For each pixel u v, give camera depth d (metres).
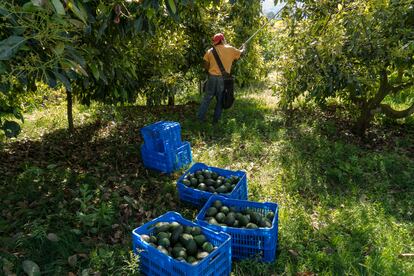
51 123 6.82
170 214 3.03
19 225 3.28
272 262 2.89
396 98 7.49
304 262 2.89
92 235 3.26
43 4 1.59
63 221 3.35
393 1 4.69
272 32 8.87
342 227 3.40
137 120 6.97
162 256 2.49
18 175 4.40
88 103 5.60
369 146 5.58
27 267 2.69
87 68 4.10
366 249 3.08
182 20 6.54
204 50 7.86
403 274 2.71
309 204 3.84
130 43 5.11
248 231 2.81
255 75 10.26
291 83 6.05
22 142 5.82
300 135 5.93
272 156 5.02
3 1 1.87
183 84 7.55
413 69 5.09
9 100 5.03
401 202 3.90
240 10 8.70
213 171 4.09
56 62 2.16
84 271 2.67
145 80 6.62
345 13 4.91
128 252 2.96
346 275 2.73
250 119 6.84
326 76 5.29
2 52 1.74
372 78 5.18
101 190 3.99
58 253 2.96
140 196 3.95
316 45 5.20
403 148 5.51
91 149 5.46
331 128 6.16
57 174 4.38
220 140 5.80
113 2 2.62
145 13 2.79
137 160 4.98
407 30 4.71
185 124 6.56
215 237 2.74
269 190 4.07
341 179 4.38
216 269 2.56
